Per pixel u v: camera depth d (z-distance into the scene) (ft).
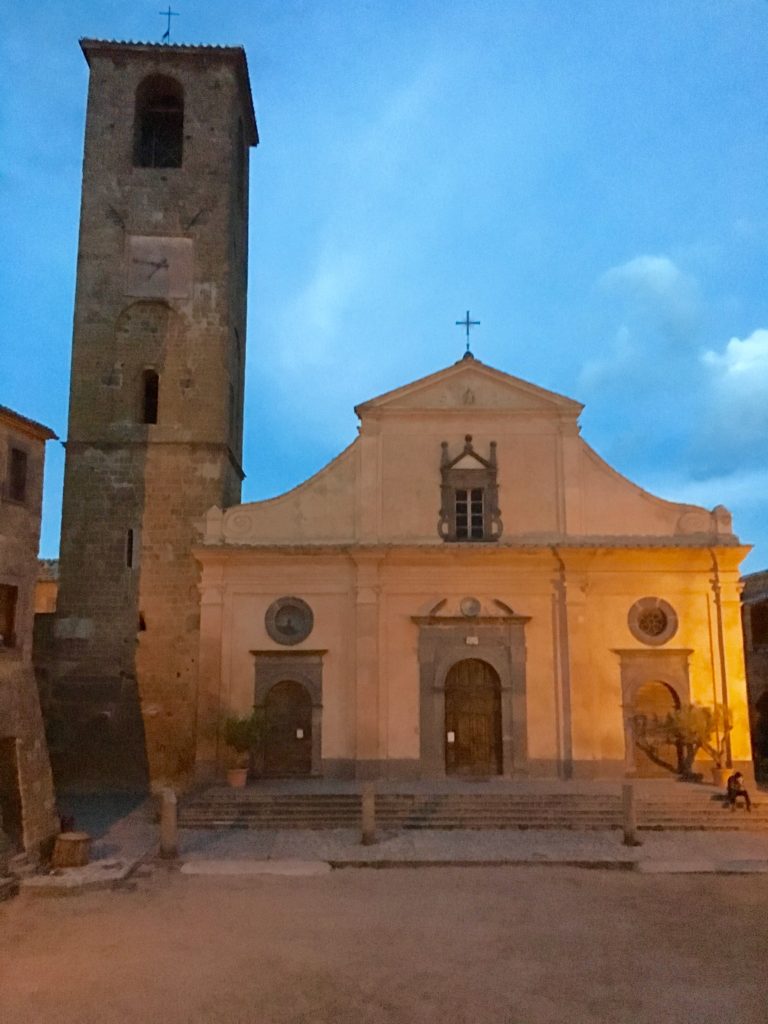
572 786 90.22
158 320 110.11
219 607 97.71
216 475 106.42
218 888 60.95
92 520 104.88
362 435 102.01
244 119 127.24
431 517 100.37
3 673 69.05
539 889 60.80
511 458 101.45
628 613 97.81
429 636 97.50
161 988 42.39
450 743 96.48
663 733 96.53
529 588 98.48
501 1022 38.37
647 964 45.62
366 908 55.88
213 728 95.20
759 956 46.93
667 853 70.69
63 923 53.01
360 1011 39.52
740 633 96.84
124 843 74.54
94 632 102.47
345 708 96.32
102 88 114.83
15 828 67.62
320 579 98.84
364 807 74.43
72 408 107.14
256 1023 38.34
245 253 127.54
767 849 72.18
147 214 112.16
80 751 100.17
